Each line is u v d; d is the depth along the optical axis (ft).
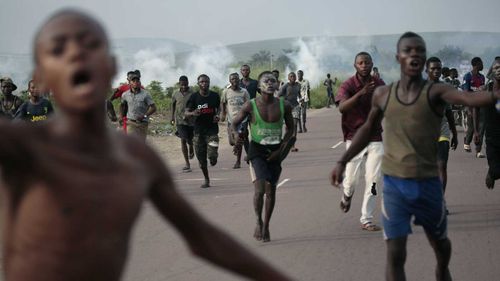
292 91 55.88
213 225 6.88
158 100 90.38
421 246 22.91
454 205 29.55
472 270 20.21
